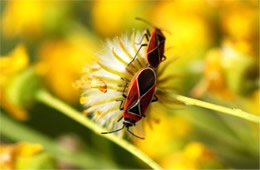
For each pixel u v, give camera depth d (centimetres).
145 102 12
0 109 18
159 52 13
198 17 17
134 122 12
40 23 20
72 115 15
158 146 17
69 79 19
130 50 13
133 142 16
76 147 17
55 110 19
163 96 13
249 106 16
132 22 19
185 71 16
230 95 16
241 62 16
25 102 16
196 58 16
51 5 20
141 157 12
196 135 17
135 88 12
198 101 12
